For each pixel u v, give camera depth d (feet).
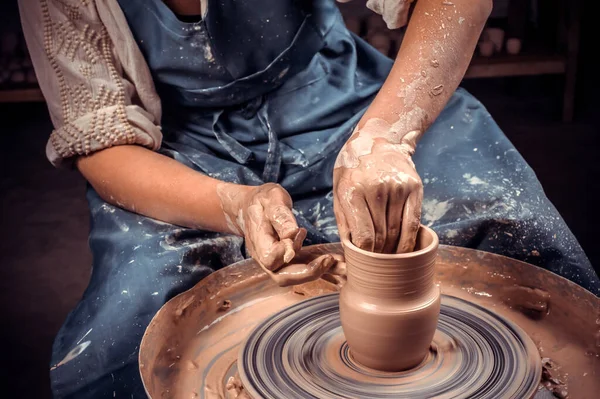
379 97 4.80
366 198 3.94
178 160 5.72
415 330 3.75
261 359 4.03
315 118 6.06
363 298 3.77
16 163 13.84
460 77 4.96
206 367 4.23
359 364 3.98
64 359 4.62
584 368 4.03
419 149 5.96
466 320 4.28
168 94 6.13
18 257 10.64
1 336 8.62
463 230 5.18
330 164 5.88
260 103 6.04
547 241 5.17
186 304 4.56
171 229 5.16
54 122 5.90
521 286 4.70
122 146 5.59
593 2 15.90
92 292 5.00
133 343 4.60
